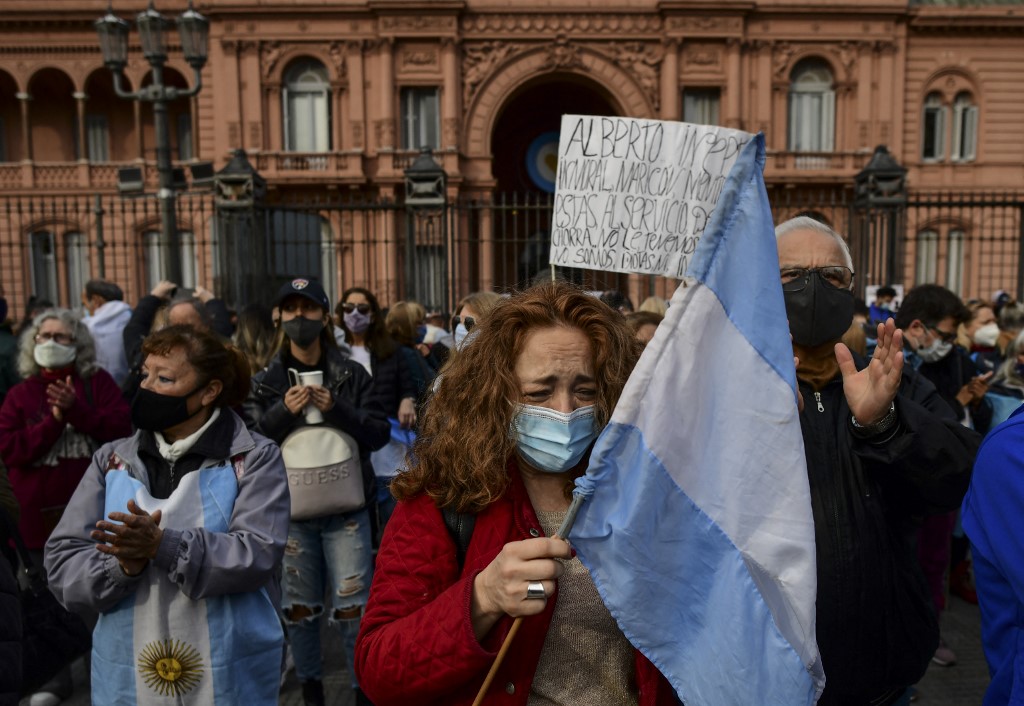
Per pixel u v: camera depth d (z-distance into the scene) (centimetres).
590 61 2436
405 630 170
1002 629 187
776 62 2458
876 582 231
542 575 158
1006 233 2525
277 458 294
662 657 172
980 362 666
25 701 443
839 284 260
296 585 416
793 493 174
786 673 165
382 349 566
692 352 176
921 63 2525
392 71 2403
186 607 267
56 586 266
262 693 284
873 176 1158
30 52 2566
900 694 249
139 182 1082
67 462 475
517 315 190
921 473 229
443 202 1129
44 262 2564
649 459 169
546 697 180
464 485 184
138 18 1036
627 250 335
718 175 325
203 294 778
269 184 2405
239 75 2419
